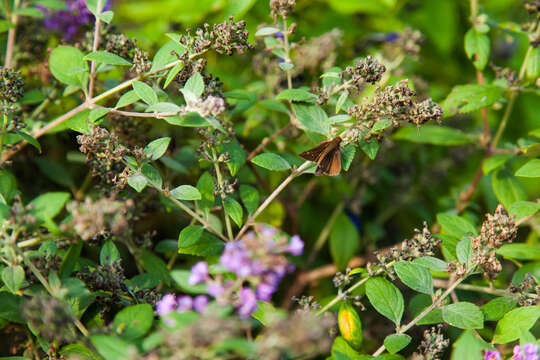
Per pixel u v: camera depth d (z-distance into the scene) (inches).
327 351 42.4
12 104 43.0
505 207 47.1
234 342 37.2
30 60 48.3
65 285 40.5
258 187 48.4
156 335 37.7
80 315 41.7
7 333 44.4
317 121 43.6
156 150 42.6
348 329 42.6
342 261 49.1
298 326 37.2
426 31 56.4
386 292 42.5
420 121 41.8
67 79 44.0
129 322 40.0
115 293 42.0
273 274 37.9
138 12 53.1
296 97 43.4
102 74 48.2
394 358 41.4
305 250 50.8
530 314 41.9
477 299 45.5
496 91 46.8
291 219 49.9
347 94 43.2
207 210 43.5
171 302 39.1
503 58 58.1
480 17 48.3
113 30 46.3
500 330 42.1
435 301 42.3
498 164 47.3
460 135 49.3
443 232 46.3
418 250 42.7
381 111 41.9
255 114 48.2
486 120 49.0
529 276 42.8
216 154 44.1
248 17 51.9
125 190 44.8
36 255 41.6
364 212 52.4
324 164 42.3
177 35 42.9
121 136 45.8
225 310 37.8
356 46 52.1
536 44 47.2
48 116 47.7
